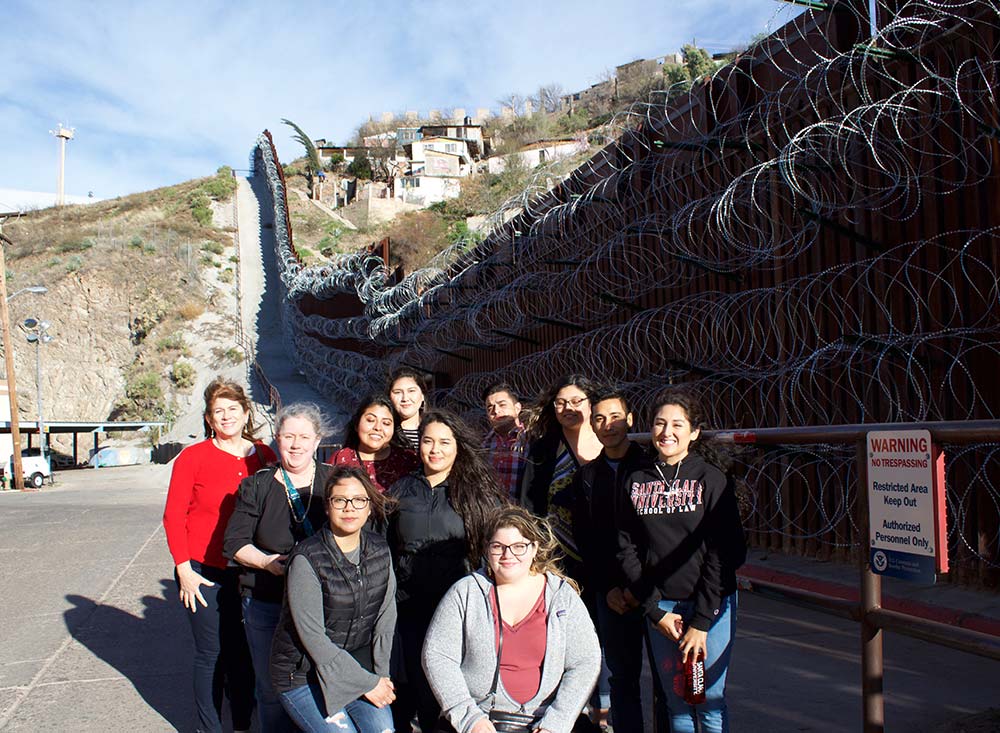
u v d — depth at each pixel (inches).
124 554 423.2
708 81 352.8
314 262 2659.9
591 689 120.5
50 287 2440.9
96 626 274.2
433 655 120.0
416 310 765.9
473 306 599.2
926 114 255.9
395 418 178.5
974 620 209.5
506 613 120.0
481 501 144.1
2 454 1429.6
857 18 280.4
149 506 721.6
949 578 249.6
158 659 235.5
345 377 1147.3
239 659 171.5
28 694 204.5
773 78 325.4
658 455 134.1
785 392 316.5
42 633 266.4
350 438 168.6
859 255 285.9
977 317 243.8
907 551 103.3
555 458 169.2
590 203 439.5
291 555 129.8
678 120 380.5
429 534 144.5
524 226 517.3
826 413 300.7
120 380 2314.2
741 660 203.5
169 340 2202.3
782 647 212.8
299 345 1685.5
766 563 302.5
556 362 500.7
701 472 126.0
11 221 3147.1
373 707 128.7
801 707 167.9
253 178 3826.3
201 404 1924.2
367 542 133.5
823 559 297.1
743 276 339.3
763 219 325.1
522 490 170.4
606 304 432.8
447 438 145.1
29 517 634.2
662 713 143.4
